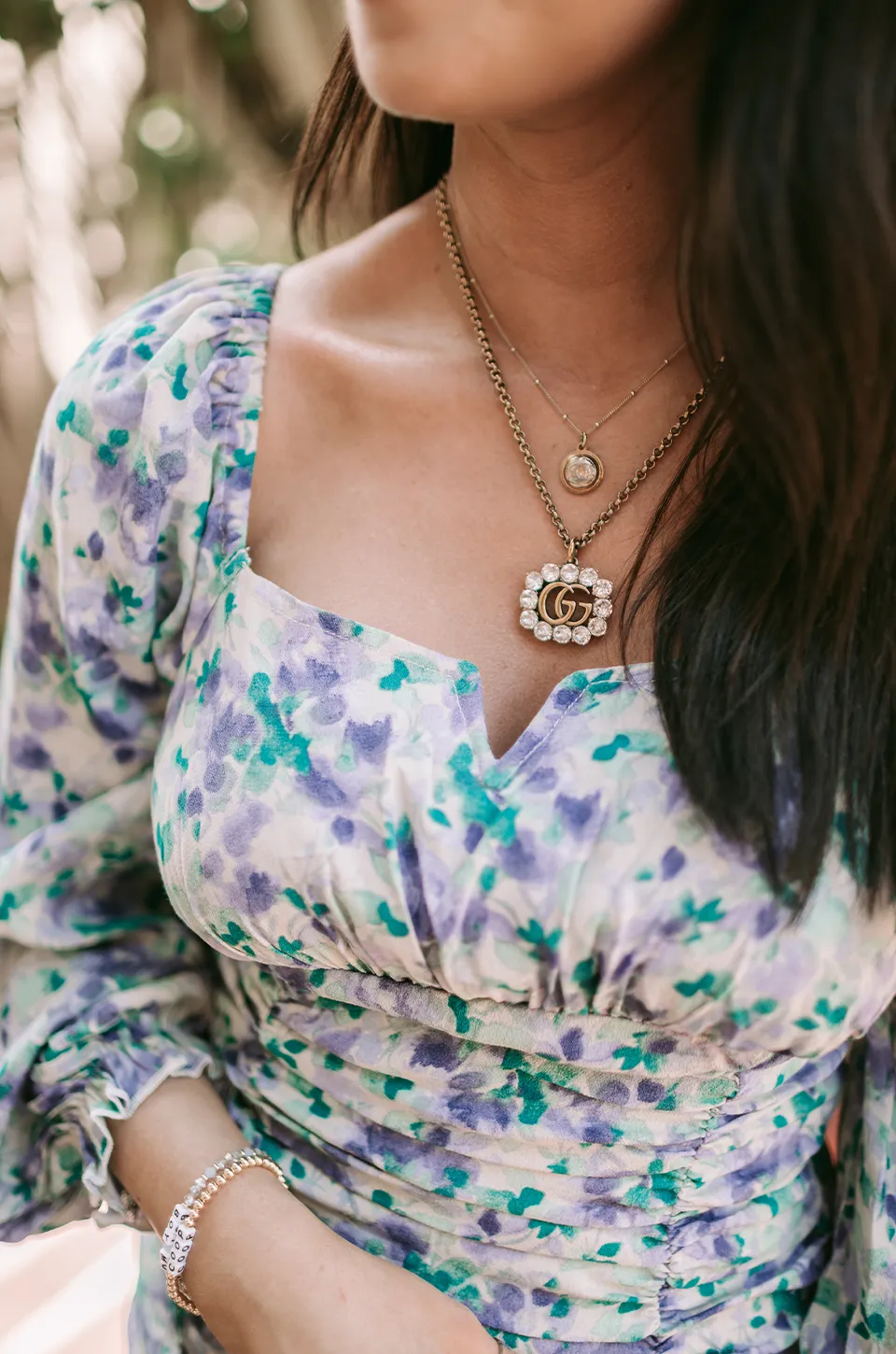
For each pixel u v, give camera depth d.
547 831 0.62
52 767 0.74
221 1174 0.68
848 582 0.62
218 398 0.70
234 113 1.42
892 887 0.62
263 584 0.67
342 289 0.72
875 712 0.63
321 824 0.63
